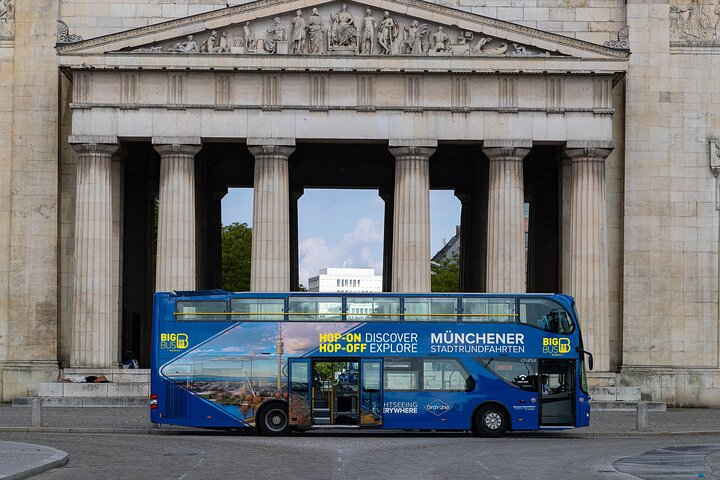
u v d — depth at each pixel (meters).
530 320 64.44
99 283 88.69
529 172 108.88
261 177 89.44
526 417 63.88
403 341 63.81
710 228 93.25
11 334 91.56
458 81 89.69
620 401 86.62
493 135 89.50
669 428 69.31
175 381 63.19
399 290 89.00
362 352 63.59
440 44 89.25
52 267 91.62
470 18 89.31
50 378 90.56
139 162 106.00
